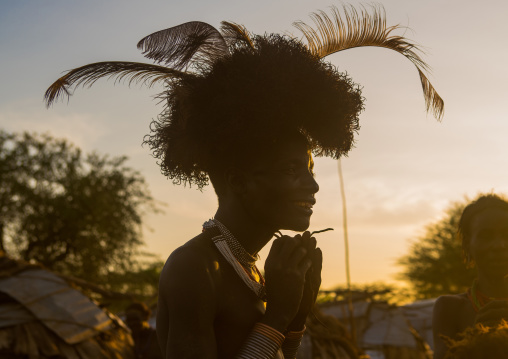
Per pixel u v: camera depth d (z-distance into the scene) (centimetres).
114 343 900
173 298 168
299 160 179
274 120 176
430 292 3434
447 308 294
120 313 1251
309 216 181
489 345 202
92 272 3147
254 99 177
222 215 186
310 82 185
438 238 3488
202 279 169
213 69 193
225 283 175
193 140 186
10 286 866
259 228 183
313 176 194
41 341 837
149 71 201
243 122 176
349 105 198
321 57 214
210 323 169
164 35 200
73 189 3159
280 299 174
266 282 177
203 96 190
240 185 180
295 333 192
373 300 1495
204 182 199
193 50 198
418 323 1568
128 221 3231
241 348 170
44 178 3216
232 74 186
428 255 3456
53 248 3184
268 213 178
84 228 3128
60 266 3178
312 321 1002
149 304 1298
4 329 827
